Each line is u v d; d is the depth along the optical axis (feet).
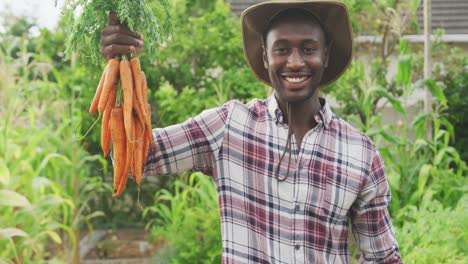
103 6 5.46
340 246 6.04
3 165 11.72
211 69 22.13
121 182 5.76
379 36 24.13
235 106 6.18
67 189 15.16
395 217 15.33
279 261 5.80
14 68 14.02
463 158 23.45
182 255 13.61
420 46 24.06
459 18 27.22
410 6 20.90
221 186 5.98
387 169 16.78
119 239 20.33
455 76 23.70
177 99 19.03
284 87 5.80
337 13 6.02
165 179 21.12
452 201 15.70
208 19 20.86
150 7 5.95
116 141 5.69
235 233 5.87
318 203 5.90
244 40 6.55
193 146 6.04
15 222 12.26
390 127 17.26
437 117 18.47
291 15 5.83
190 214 14.14
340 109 22.33
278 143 5.98
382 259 6.45
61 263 14.32
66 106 15.96
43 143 14.96
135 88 5.65
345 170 6.02
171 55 20.61
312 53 5.77
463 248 11.41
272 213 5.87
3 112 13.47
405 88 17.37
